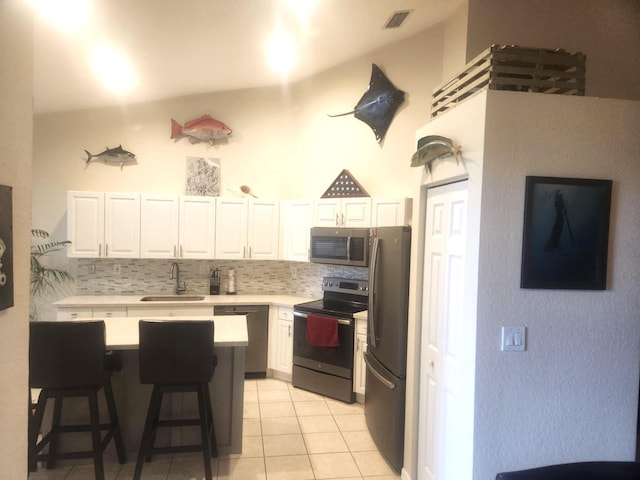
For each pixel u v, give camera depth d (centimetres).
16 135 111
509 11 302
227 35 330
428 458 235
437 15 337
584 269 183
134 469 271
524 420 184
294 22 324
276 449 303
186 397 291
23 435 118
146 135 475
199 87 458
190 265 483
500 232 180
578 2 301
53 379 237
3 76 105
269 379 442
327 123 459
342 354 382
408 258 269
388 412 280
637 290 188
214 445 287
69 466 273
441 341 221
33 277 441
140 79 401
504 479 176
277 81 480
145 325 239
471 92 207
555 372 185
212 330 244
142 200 439
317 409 370
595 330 186
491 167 179
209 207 452
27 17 116
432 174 230
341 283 434
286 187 500
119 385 282
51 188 458
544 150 182
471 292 184
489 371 181
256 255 461
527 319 183
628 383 189
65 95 413
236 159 494
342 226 408
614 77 301
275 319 441
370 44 395
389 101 397
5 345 108
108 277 468
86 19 274
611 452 189
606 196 183
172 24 296
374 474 274
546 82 186
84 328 235
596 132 184
